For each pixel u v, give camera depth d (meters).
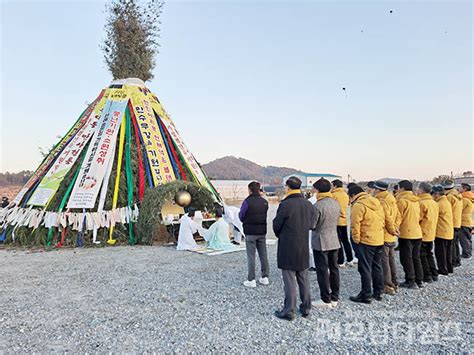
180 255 9.12
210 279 6.72
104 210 10.90
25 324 4.59
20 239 10.55
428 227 6.55
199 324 4.55
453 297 5.64
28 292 5.98
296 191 4.94
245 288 6.13
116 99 13.40
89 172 11.32
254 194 6.37
